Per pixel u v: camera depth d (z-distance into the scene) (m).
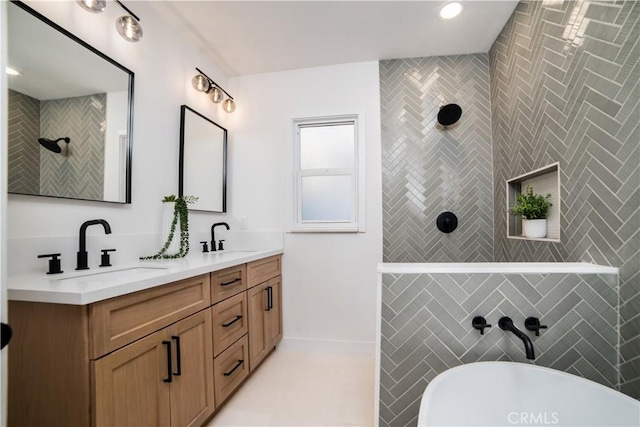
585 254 1.25
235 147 2.57
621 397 0.92
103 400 0.87
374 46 2.18
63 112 1.23
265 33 2.02
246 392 1.76
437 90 2.30
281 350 2.40
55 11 1.22
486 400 1.03
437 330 1.16
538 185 1.70
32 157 1.12
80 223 1.31
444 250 2.26
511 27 1.86
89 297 0.83
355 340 2.33
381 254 2.32
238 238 2.51
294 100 2.49
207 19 1.87
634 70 1.00
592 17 1.17
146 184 1.68
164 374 1.13
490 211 2.21
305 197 2.56
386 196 2.33
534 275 1.13
